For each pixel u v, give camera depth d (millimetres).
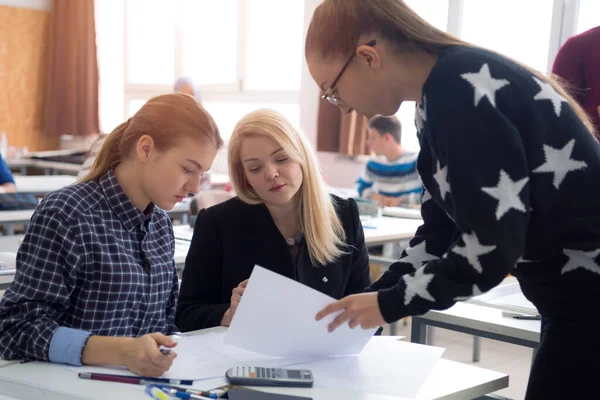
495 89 989
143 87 7340
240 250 1722
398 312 1043
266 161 1604
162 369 1147
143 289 1439
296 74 6008
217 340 1392
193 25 6855
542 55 4512
